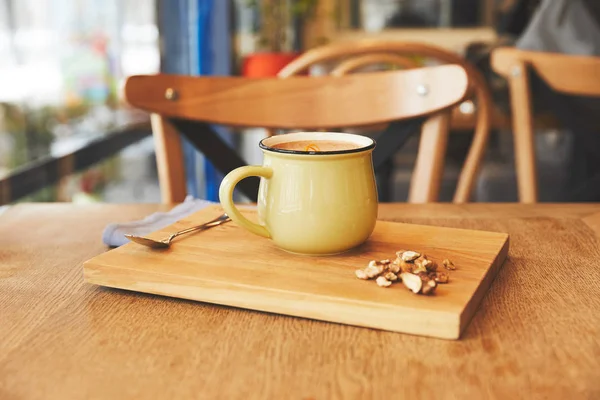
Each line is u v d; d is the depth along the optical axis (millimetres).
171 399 434
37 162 1556
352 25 3740
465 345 486
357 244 611
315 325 518
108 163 1904
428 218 771
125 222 756
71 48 1763
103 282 581
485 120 1146
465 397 432
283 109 1030
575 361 466
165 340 497
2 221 775
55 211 817
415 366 463
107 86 1884
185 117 996
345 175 593
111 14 1882
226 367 464
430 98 974
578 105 1792
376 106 1011
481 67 2184
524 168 1375
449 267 573
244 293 540
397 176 2857
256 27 2922
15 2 1580
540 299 552
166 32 2105
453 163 2658
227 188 597
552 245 675
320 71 2201
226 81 1020
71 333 508
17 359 475
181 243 634
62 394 439
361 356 475
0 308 547
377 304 507
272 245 630
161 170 1004
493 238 646
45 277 609
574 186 2418
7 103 1568
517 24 2607
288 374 455
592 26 1968
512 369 458
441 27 3730
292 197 590
